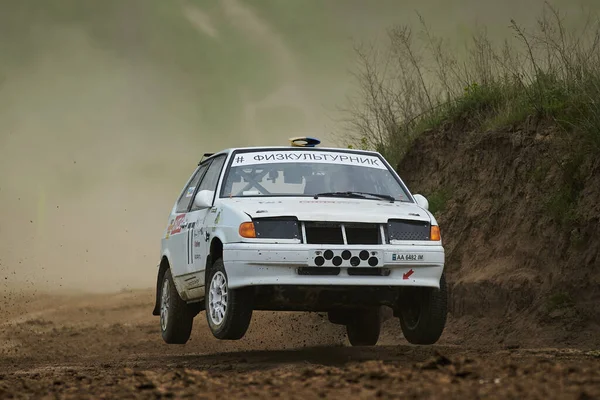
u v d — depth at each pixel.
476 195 50.47
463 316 44.56
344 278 30.16
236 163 35.09
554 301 39.19
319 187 34.31
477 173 51.34
